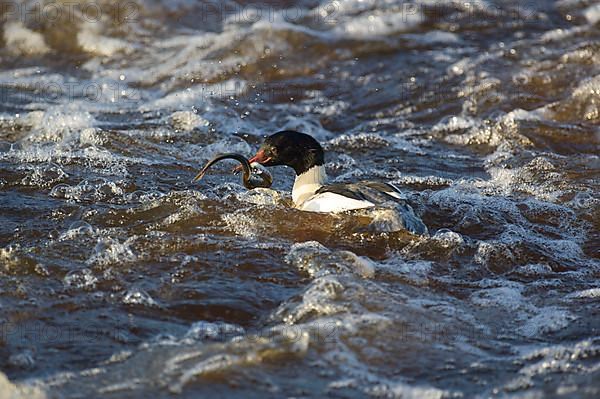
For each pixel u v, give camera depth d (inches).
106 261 427.8
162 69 817.5
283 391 330.3
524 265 450.3
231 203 492.7
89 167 569.9
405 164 621.3
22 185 530.9
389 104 749.3
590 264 459.5
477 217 501.4
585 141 655.8
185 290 406.0
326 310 387.9
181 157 608.4
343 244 451.5
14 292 399.9
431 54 836.0
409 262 441.1
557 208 519.8
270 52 834.2
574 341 374.0
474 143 667.4
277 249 444.5
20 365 349.1
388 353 357.7
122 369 343.6
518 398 324.5
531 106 722.8
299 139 495.5
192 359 349.1
